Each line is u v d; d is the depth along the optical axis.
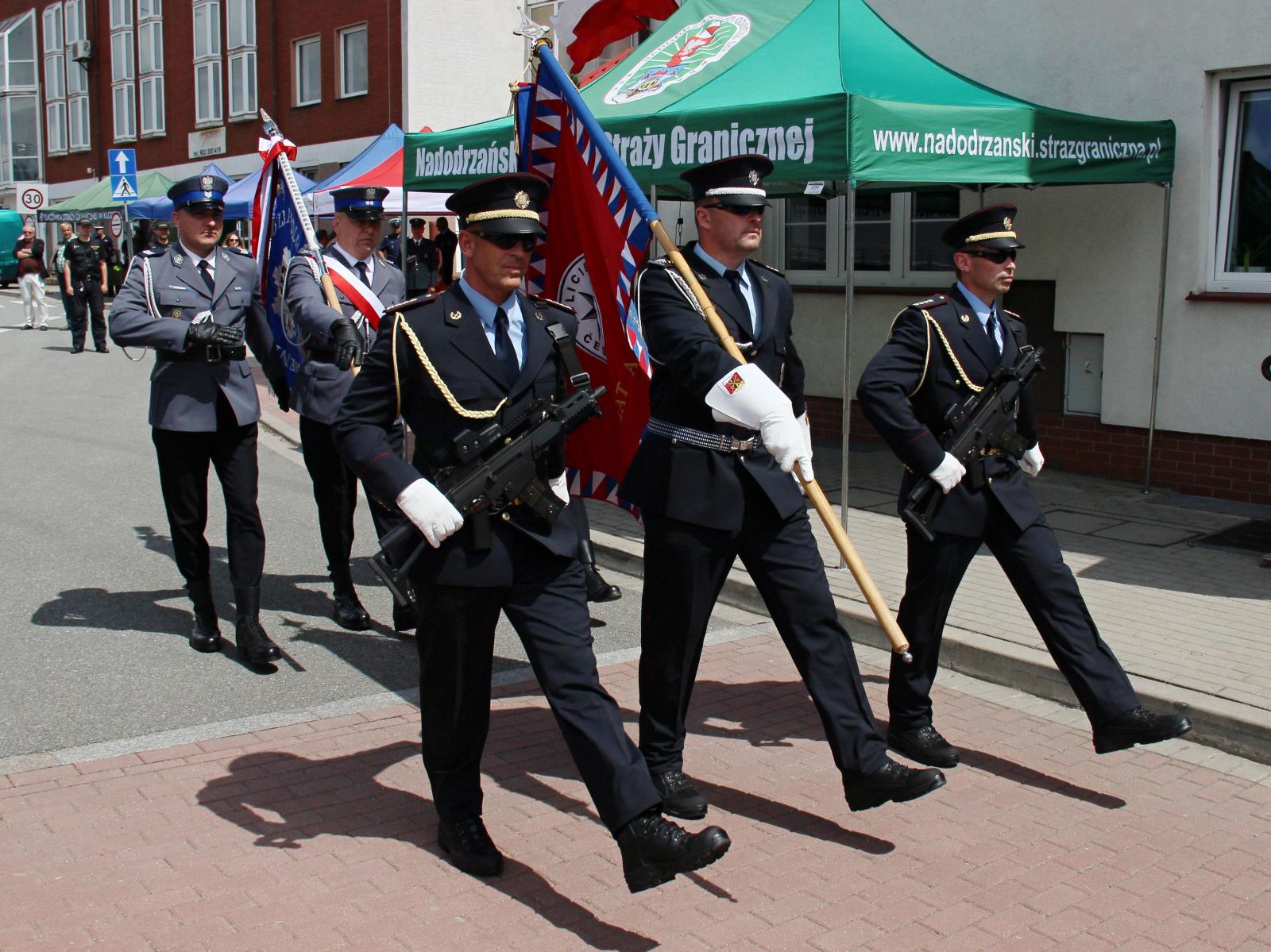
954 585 4.54
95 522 8.54
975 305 4.52
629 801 3.46
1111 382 9.20
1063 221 9.33
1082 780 4.59
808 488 3.97
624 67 8.50
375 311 6.13
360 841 4.02
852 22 7.82
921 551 4.50
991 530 4.52
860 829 4.16
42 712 5.10
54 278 41.38
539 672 3.65
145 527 8.44
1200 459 8.76
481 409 3.65
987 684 5.64
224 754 4.71
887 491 9.08
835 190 9.23
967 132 7.05
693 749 4.85
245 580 5.70
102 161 36.91
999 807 4.34
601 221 4.64
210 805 4.26
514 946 3.42
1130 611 6.17
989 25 9.72
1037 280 9.62
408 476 3.56
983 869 3.89
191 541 5.79
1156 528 7.84
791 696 5.46
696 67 7.95
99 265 20.23
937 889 3.76
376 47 23.83
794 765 4.70
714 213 3.98
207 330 5.45
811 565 4.01
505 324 3.72
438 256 16.62
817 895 3.72
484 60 23.69
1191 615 6.12
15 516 8.70
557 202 4.96
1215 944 3.47
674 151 7.16
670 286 3.95
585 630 3.70
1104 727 4.38
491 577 3.61
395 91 23.50
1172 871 3.89
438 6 23.16
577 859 3.94
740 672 5.79
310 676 5.60
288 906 3.61
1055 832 4.16
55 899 3.62
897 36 8.01
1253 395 8.44
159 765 4.60
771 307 4.11
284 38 26.50
